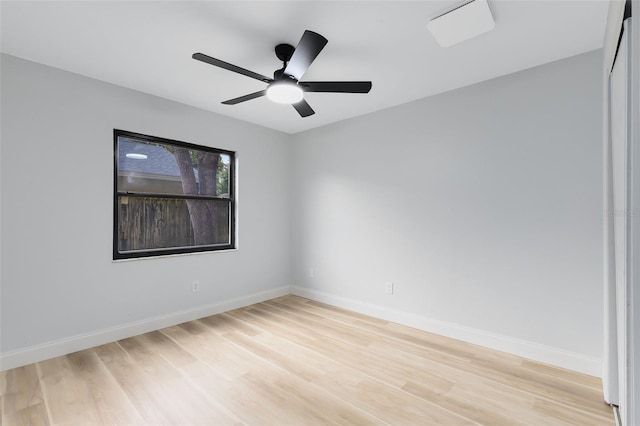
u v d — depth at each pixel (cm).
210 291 354
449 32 194
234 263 379
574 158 229
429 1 172
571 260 231
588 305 224
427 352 259
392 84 279
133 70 256
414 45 217
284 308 378
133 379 215
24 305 236
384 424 172
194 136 339
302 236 432
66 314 255
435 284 302
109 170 279
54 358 246
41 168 244
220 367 232
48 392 199
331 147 395
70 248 257
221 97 314
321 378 218
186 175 344
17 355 231
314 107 338
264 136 413
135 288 295
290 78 206
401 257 327
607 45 166
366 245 358
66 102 256
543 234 242
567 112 232
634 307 99
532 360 245
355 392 201
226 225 381
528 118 249
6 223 229
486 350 263
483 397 196
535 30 198
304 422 173
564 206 233
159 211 321
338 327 315
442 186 297
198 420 174
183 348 265
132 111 293
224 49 225
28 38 209
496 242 265
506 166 260
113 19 189
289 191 448
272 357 249
